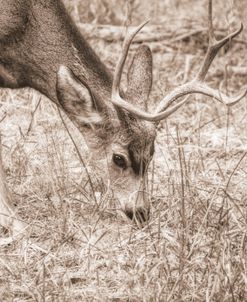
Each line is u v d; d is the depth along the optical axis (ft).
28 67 53.47
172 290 41.68
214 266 44.19
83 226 49.65
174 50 75.31
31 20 52.54
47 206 51.55
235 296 41.96
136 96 52.54
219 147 60.95
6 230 49.57
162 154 58.39
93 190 51.37
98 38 73.77
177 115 65.31
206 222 48.26
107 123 52.11
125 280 43.70
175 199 51.01
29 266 45.50
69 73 51.06
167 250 46.09
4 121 61.87
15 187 54.44
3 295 42.63
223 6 81.30
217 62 73.97
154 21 78.64
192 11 81.66
